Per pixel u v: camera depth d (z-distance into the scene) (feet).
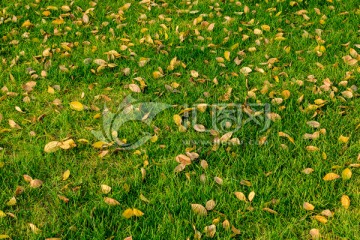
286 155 9.38
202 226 7.98
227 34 14.19
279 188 8.63
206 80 11.86
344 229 7.82
